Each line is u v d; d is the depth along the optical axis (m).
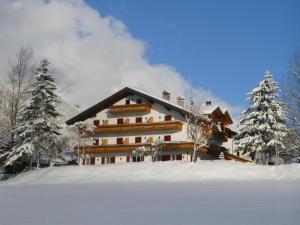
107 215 12.10
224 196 18.02
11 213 13.22
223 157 65.25
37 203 16.83
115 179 39.00
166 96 68.56
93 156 64.81
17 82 54.72
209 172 38.72
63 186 31.38
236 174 37.19
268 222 9.71
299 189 21.52
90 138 63.38
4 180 47.50
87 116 67.00
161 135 61.88
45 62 55.31
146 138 62.81
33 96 53.97
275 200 15.48
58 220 11.27
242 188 23.23
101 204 15.63
